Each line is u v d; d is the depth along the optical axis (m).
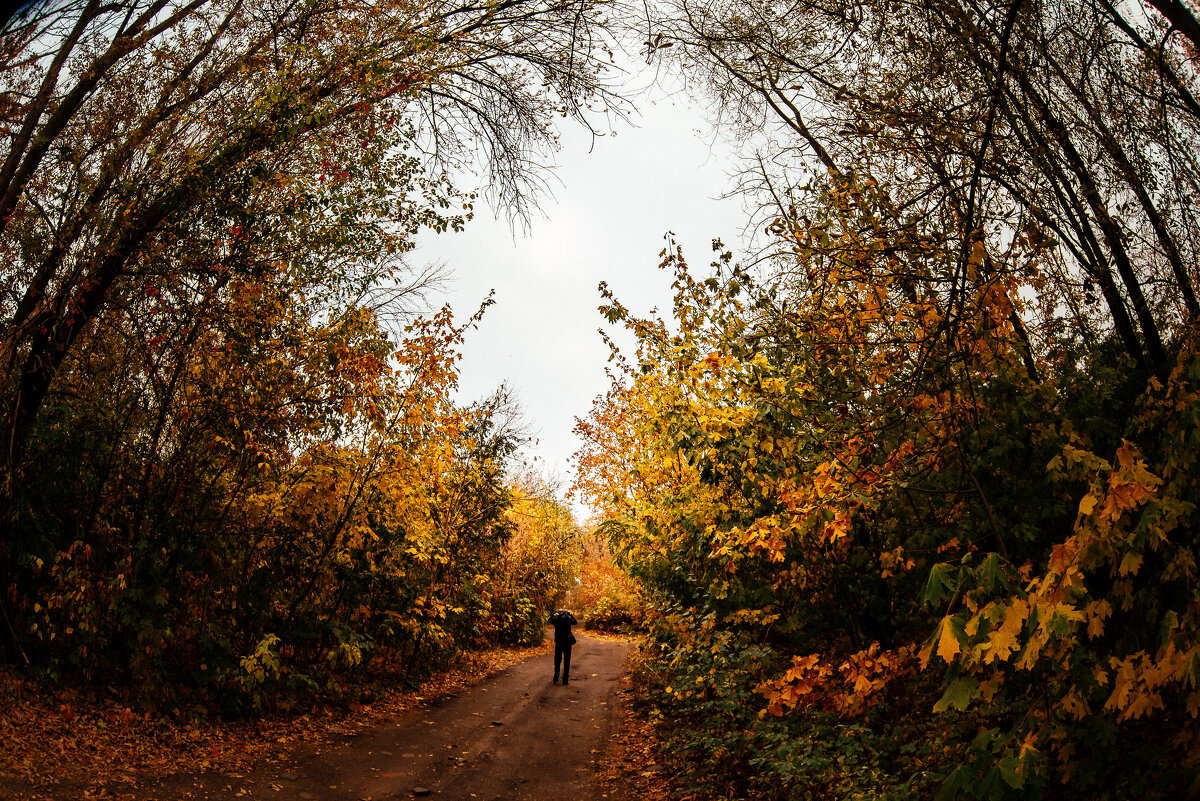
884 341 4.93
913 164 5.23
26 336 6.91
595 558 36.88
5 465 6.68
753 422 5.76
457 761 7.45
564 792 6.62
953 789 3.02
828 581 6.62
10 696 6.12
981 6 4.72
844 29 5.53
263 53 7.98
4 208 6.83
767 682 4.88
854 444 4.91
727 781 6.02
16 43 6.39
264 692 8.08
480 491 14.23
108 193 7.29
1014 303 4.83
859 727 4.99
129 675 7.14
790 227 5.03
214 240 7.58
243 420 7.67
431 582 13.02
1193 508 3.05
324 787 6.05
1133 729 4.06
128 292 7.38
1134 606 3.97
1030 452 4.83
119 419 7.46
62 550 7.23
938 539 5.30
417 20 8.19
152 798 5.11
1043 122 5.08
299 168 8.09
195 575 7.67
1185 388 3.98
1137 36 5.14
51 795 4.73
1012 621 2.76
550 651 21.66
